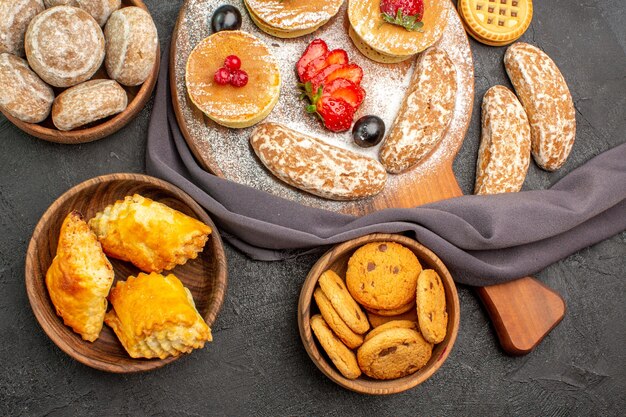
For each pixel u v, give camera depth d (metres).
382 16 0.79
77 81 0.72
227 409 0.78
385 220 0.77
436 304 0.74
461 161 0.84
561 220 0.81
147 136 0.78
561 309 0.81
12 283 0.76
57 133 0.74
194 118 0.77
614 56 0.89
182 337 0.71
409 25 0.78
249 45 0.77
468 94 0.82
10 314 0.76
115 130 0.76
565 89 0.84
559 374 0.84
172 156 0.78
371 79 0.81
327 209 0.79
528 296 0.81
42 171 0.78
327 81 0.78
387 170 0.80
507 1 0.85
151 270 0.74
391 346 0.73
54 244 0.73
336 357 0.73
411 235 0.79
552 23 0.88
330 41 0.81
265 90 0.77
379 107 0.81
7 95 0.71
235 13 0.78
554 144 0.83
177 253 0.73
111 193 0.74
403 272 0.75
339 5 0.79
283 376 0.79
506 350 0.82
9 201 0.77
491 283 0.80
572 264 0.85
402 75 0.81
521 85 0.84
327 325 0.75
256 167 0.78
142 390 0.77
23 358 0.75
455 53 0.82
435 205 0.79
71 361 0.76
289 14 0.78
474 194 0.83
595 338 0.85
